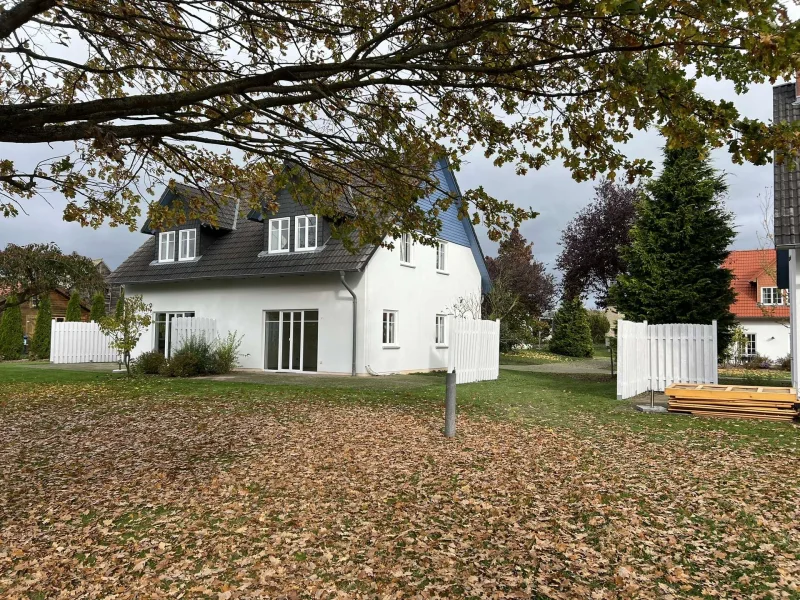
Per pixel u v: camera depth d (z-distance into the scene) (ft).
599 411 37.42
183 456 26.09
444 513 18.22
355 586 13.71
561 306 122.72
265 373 67.36
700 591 12.87
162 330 79.92
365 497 19.97
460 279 83.41
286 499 19.94
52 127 14.26
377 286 65.31
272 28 19.47
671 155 60.80
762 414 33.58
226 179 22.20
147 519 18.54
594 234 82.38
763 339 103.65
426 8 14.79
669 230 60.90
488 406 39.81
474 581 13.69
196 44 20.31
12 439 30.53
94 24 20.17
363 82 15.80
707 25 12.60
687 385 38.91
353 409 38.24
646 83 12.91
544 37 15.49
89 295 116.67
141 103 14.57
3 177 17.35
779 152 13.43
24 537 17.28
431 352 75.61
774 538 15.60
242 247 73.31
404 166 19.75
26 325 126.62
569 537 16.07
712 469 22.35
